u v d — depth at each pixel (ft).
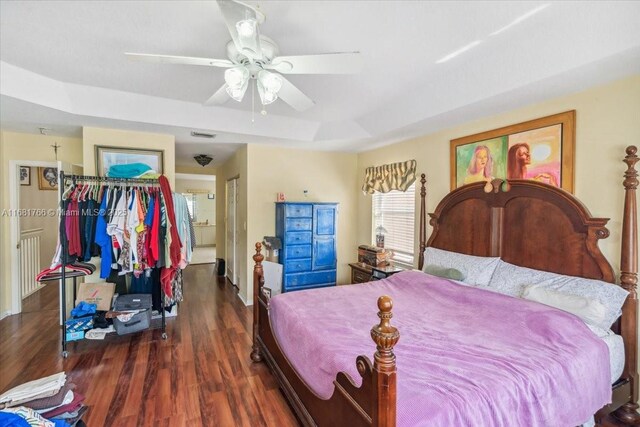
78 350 9.81
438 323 6.95
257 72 6.23
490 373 4.83
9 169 12.66
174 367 8.85
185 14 5.91
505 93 7.83
